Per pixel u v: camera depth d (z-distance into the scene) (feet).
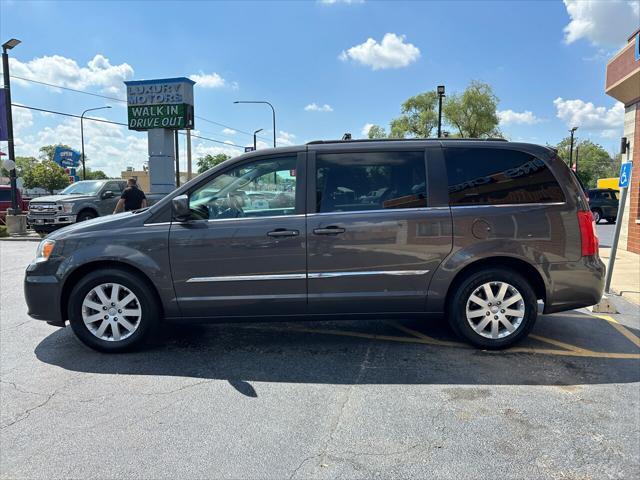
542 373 13.51
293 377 13.34
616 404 11.65
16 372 13.87
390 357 14.76
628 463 9.23
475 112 140.36
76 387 12.82
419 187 14.73
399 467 9.14
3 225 63.16
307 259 14.47
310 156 14.92
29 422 10.96
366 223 14.42
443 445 9.86
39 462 9.39
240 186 14.93
